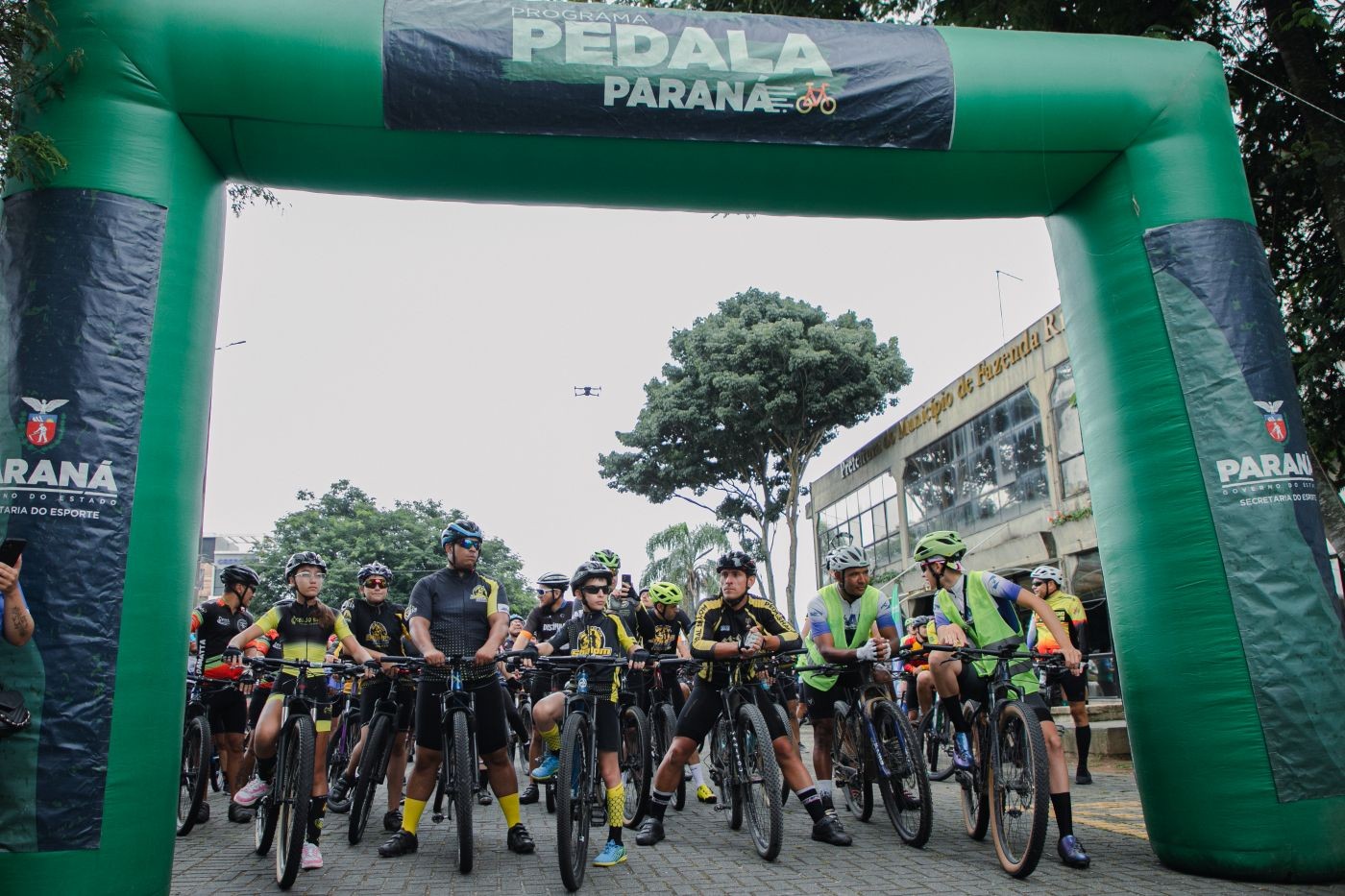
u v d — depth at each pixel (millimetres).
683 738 6336
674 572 27375
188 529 4832
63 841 4176
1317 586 5238
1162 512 5426
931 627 8289
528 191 5617
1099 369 5852
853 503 28391
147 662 4496
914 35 5730
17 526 4367
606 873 5438
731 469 27047
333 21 5129
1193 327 5500
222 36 4996
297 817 5020
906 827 6199
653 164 5484
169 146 4969
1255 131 8680
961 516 21906
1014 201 5992
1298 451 5422
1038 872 5289
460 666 5824
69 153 4781
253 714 8680
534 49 5262
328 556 44625
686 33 5457
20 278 4637
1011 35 5852
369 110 5152
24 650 4262
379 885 5164
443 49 5184
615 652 6277
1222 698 5133
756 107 5418
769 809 5719
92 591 4387
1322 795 5000
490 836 6746
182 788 7328
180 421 4812
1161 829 5340
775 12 8609
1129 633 5578
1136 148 5770
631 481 27281
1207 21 8414
